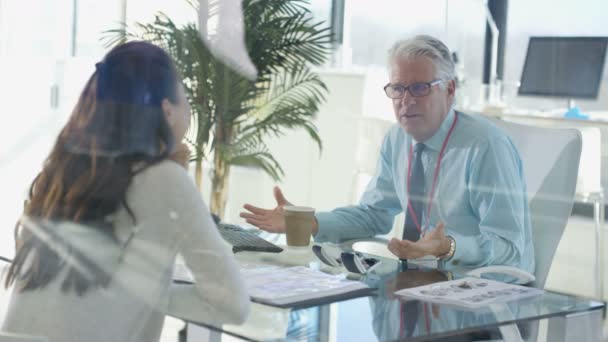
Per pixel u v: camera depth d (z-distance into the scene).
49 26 1.98
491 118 1.80
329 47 2.04
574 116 1.89
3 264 1.40
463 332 1.17
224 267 1.24
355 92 1.97
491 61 1.95
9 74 1.90
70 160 1.35
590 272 1.86
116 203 1.30
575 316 1.38
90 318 1.30
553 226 1.64
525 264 1.63
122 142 1.34
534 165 1.70
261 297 1.25
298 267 1.45
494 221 1.69
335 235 1.72
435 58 1.84
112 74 1.41
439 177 1.79
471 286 1.39
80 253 1.31
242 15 2.02
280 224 1.73
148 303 1.28
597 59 1.88
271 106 2.04
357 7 2.04
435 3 1.98
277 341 1.11
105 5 2.01
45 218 1.35
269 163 2.04
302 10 2.05
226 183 2.01
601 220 1.86
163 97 1.40
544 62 1.93
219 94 2.01
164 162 1.32
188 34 2.02
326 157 2.02
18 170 1.67
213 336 1.38
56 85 1.91
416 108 1.84
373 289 1.34
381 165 1.88
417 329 1.15
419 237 1.77
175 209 1.27
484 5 1.96
